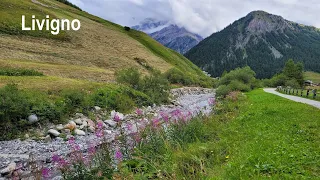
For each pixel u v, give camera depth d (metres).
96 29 95.56
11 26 61.09
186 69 115.31
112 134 17.03
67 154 12.76
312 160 7.31
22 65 38.28
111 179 7.87
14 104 16.78
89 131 18.14
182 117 13.17
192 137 11.88
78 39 74.94
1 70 31.03
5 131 15.49
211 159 8.73
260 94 43.31
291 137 10.41
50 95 21.67
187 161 8.50
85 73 44.75
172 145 10.57
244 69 70.00
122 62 70.88
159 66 86.19
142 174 7.78
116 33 103.94
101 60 65.94
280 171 6.63
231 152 9.15
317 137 10.34
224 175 6.82
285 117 16.30
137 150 9.69
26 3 82.75
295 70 121.06
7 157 12.27
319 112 18.33
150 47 116.19
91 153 9.12
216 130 13.59
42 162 11.78
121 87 30.69
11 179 9.78
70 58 58.41
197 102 39.50
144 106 29.83
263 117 16.69
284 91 56.69
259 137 10.73
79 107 21.92
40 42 61.53
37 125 17.19
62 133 16.81
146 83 37.25
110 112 23.64
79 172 8.18
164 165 8.09
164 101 34.97
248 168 6.92
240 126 14.31
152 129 11.18
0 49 46.56
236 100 31.22
